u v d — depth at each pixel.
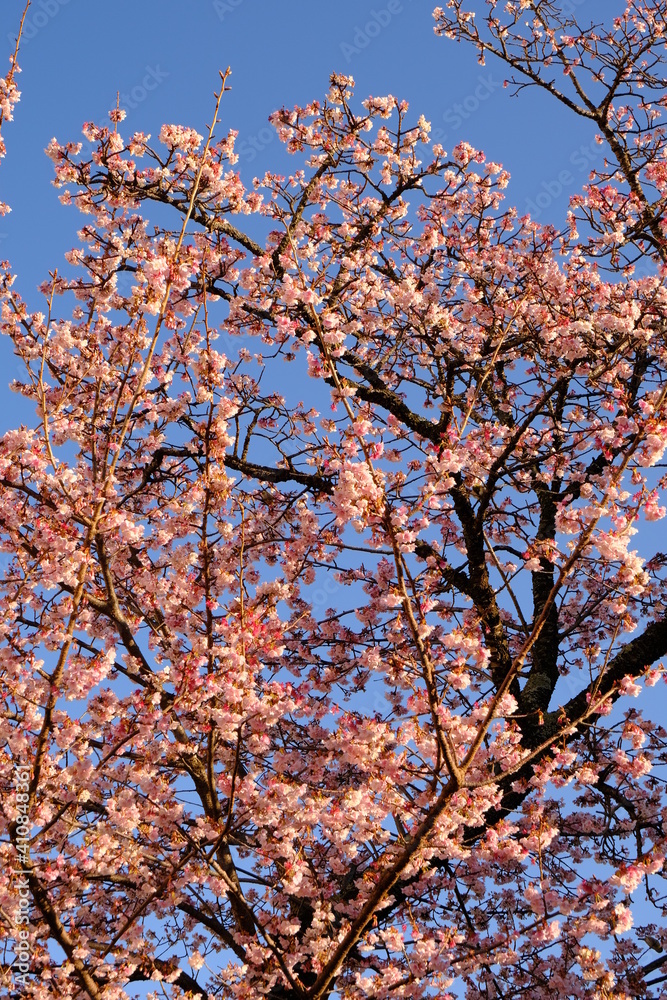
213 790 6.68
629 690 6.25
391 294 8.93
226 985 6.65
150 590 7.46
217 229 9.20
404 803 6.47
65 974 6.18
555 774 6.93
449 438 6.68
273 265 8.88
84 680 6.50
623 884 6.10
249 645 6.50
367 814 6.57
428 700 5.82
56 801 6.67
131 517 7.28
